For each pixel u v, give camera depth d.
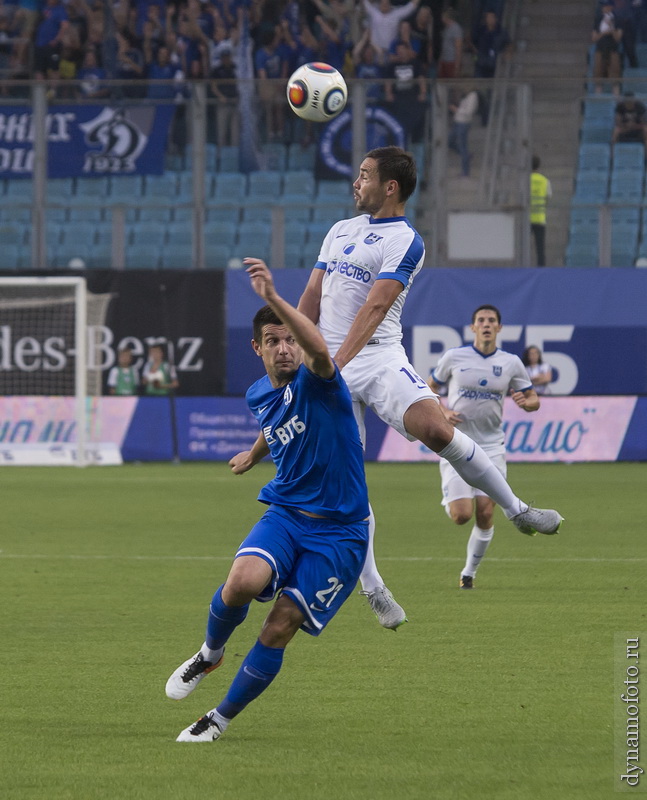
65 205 79.19
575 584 33.31
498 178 77.69
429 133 77.81
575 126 80.44
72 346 78.69
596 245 80.62
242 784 15.87
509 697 20.80
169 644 25.36
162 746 17.77
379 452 78.19
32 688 21.52
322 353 16.97
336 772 16.41
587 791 15.53
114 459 78.12
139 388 78.50
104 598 31.03
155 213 81.94
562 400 76.88
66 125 78.88
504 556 38.94
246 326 77.75
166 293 77.88
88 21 93.38
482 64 93.19
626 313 76.88
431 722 19.16
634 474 69.00
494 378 36.22
